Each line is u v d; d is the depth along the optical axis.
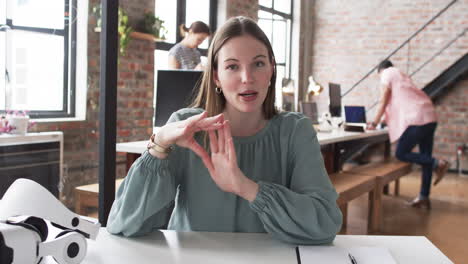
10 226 0.76
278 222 1.06
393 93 4.66
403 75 4.67
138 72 4.22
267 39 1.16
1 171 1.62
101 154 1.65
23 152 1.66
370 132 4.46
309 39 7.89
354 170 4.05
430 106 4.54
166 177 1.12
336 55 7.74
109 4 1.60
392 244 1.08
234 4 6.10
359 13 7.53
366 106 7.50
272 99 1.26
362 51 7.53
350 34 7.61
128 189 1.11
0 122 1.66
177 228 1.28
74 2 1.68
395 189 5.13
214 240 1.09
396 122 4.64
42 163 1.70
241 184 1.04
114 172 1.69
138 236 1.11
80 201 1.71
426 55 6.98
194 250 1.02
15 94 1.69
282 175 1.22
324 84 7.84
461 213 4.32
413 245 1.08
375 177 3.64
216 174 1.06
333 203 1.14
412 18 7.12
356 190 3.22
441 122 6.96
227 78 1.12
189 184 1.23
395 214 4.25
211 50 1.19
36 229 0.79
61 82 1.69
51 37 1.71
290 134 1.23
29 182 0.84
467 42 6.58
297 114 1.29
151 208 1.10
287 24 7.64
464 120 6.83
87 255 0.97
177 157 1.23
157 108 2.90
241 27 1.13
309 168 1.19
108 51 1.61
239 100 1.12
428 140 4.58
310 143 1.22
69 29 1.68
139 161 1.13
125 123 3.43
